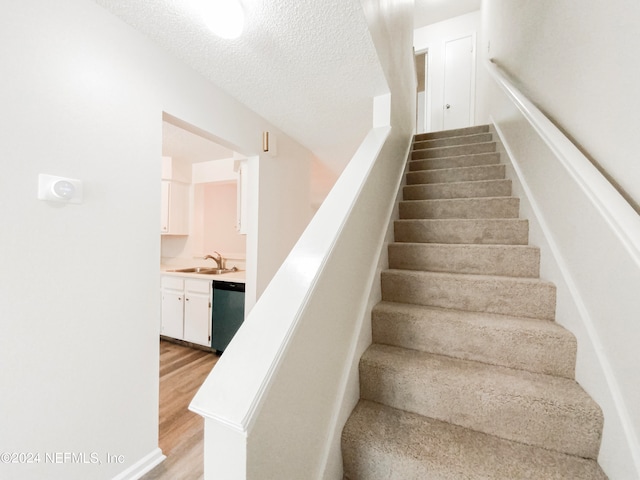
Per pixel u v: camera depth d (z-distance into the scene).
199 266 3.82
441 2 3.83
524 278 1.39
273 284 0.80
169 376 2.40
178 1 1.08
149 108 1.32
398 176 2.21
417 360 1.19
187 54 1.40
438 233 1.86
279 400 0.67
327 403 0.94
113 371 1.19
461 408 1.02
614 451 0.80
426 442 0.95
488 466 0.85
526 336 1.11
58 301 1.02
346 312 1.10
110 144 1.17
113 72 1.18
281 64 1.46
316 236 0.95
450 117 4.12
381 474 0.93
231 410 0.54
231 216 3.83
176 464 1.41
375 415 1.08
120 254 1.21
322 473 0.88
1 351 0.89
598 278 0.93
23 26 0.92
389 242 1.85
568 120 1.18
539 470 0.84
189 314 3.04
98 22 1.12
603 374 0.87
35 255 0.96
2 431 0.90
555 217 1.28
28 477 0.95
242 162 2.71
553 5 1.33
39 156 0.96
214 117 1.69
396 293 1.55
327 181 4.27
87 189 1.09
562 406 0.90
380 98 1.77
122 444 1.23
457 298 1.41
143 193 1.30
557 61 1.28
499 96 2.39
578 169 0.93
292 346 0.71
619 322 0.82
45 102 0.98
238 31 1.12
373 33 1.28
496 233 1.70
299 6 1.08
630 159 0.81
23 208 0.93
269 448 0.63
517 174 1.85
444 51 4.17
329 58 1.40
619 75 0.85
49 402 1.00
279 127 2.33
